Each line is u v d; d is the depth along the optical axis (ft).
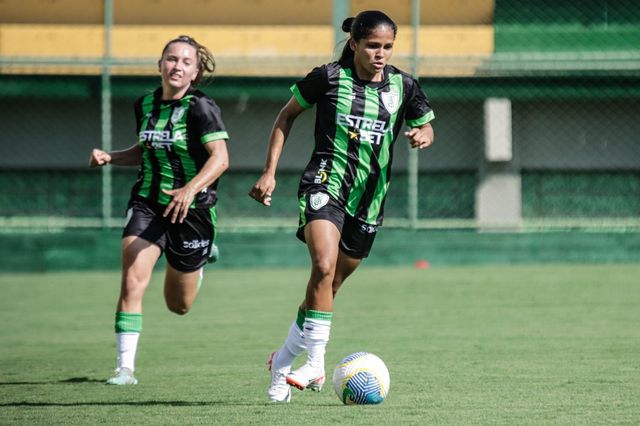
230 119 194.70
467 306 114.01
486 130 188.34
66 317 111.24
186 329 99.66
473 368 72.08
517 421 52.06
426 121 62.80
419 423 51.55
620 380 66.13
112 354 84.79
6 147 195.11
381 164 60.49
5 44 188.14
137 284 69.21
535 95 185.57
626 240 165.07
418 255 164.35
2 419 54.80
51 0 186.39
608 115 191.42
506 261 164.55
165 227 70.49
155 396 62.59
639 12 183.73
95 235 164.45
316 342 56.80
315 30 191.21
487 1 184.44
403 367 72.90
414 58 163.84
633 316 103.55
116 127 193.67
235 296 128.26
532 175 192.44
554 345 83.97
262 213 194.39
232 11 188.85
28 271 163.43
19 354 84.79
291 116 61.21
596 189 191.93
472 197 192.75
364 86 59.88
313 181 59.47
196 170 69.82
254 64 173.58
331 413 54.95
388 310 111.55
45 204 194.90
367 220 60.70
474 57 166.09
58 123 195.31
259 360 79.10
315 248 57.41
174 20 188.24
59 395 63.31
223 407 57.93
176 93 69.31
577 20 184.14
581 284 134.10
